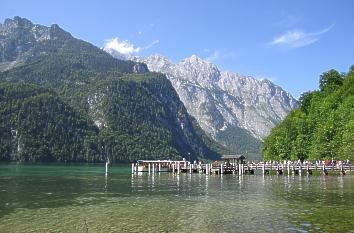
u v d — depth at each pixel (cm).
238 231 2869
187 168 13688
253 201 4566
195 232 2845
